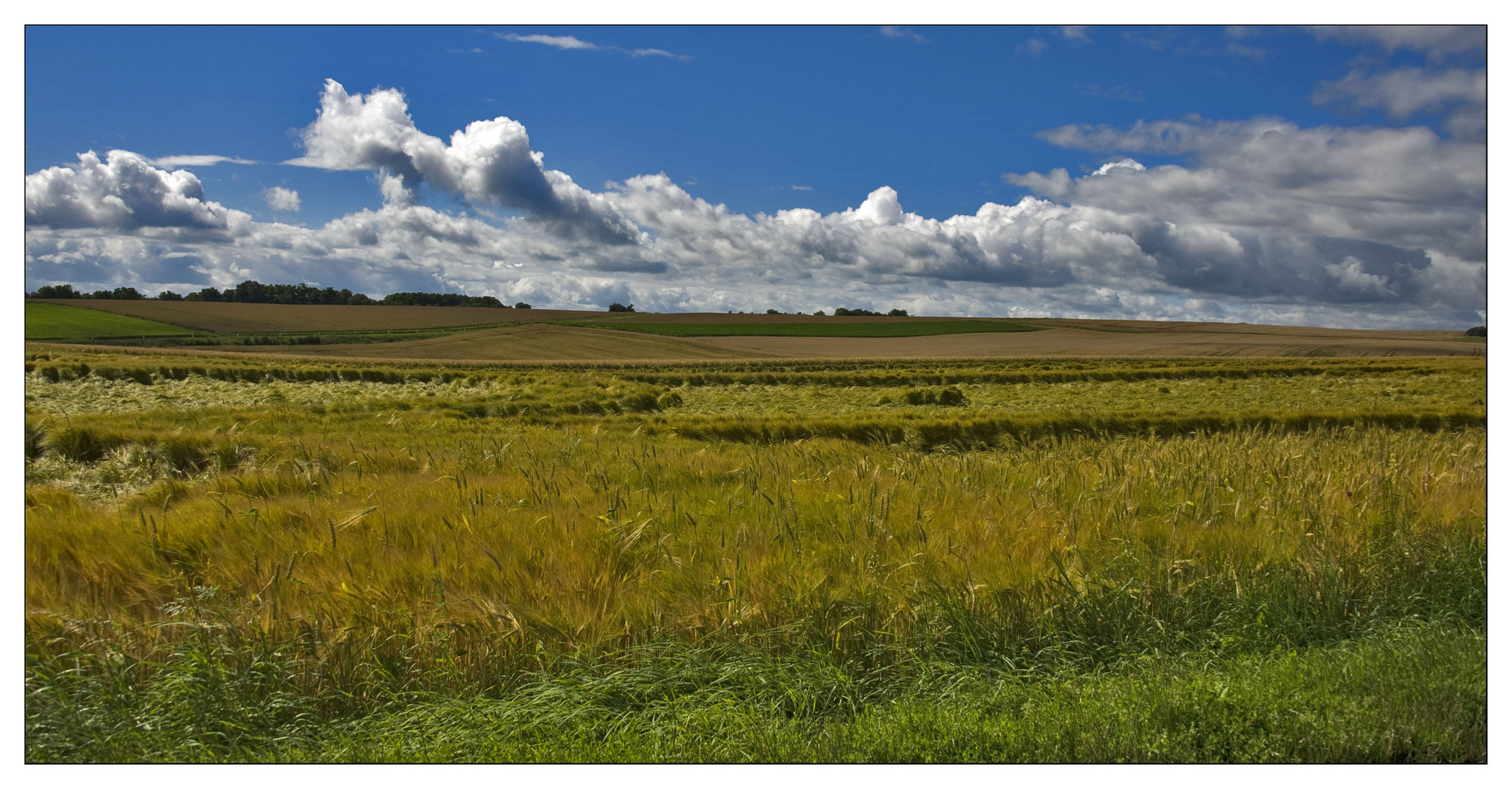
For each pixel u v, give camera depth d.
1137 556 5.25
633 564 5.30
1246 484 7.22
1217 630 4.60
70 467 11.20
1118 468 8.05
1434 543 5.43
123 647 4.08
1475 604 4.70
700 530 5.94
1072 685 3.96
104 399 25.53
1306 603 4.81
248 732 3.68
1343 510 6.22
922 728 3.51
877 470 7.98
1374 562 5.22
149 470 10.84
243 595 4.70
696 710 3.70
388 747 3.53
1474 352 92.56
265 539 5.67
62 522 6.03
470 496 6.86
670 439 16.81
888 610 4.59
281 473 8.61
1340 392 35.53
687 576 4.98
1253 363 52.94
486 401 26.52
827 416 24.64
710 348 106.62
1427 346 103.44
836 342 124.12
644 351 100.25
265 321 115.75
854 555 5.24
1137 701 3.64
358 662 4.08
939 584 4.79
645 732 3.67
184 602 4.39
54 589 4.72
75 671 3.81
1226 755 3.33
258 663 3.90
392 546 5.43
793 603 4.54
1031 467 8.91
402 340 104.88
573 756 3.46
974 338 131.75
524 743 3.57
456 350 93.38
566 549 5.41
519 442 12.62
